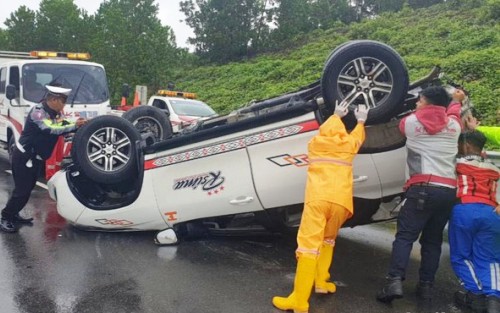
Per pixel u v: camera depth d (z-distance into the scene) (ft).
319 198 13.46
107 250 18.39
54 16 119.65
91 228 20.54
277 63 100.68
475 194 14.02
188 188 18.26
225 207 17.81
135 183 19.97
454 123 13.94
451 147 13.89
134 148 19.39
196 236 19.66
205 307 13.67
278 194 16.96
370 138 15.89
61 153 25.95
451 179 13.87
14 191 20.18
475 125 14.71
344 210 13.70
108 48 85.71
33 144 19.77
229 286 15.24
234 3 133.59
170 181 18.60
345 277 16.51
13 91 34.42
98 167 19.40
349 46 14.92
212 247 19.20
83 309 13.34
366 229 23.22
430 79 16.47
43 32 119.34
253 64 112.68
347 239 21.33
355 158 16.07
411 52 82.12
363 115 14.51
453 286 15.93
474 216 13.83
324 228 13.58
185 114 44.52
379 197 16.71
